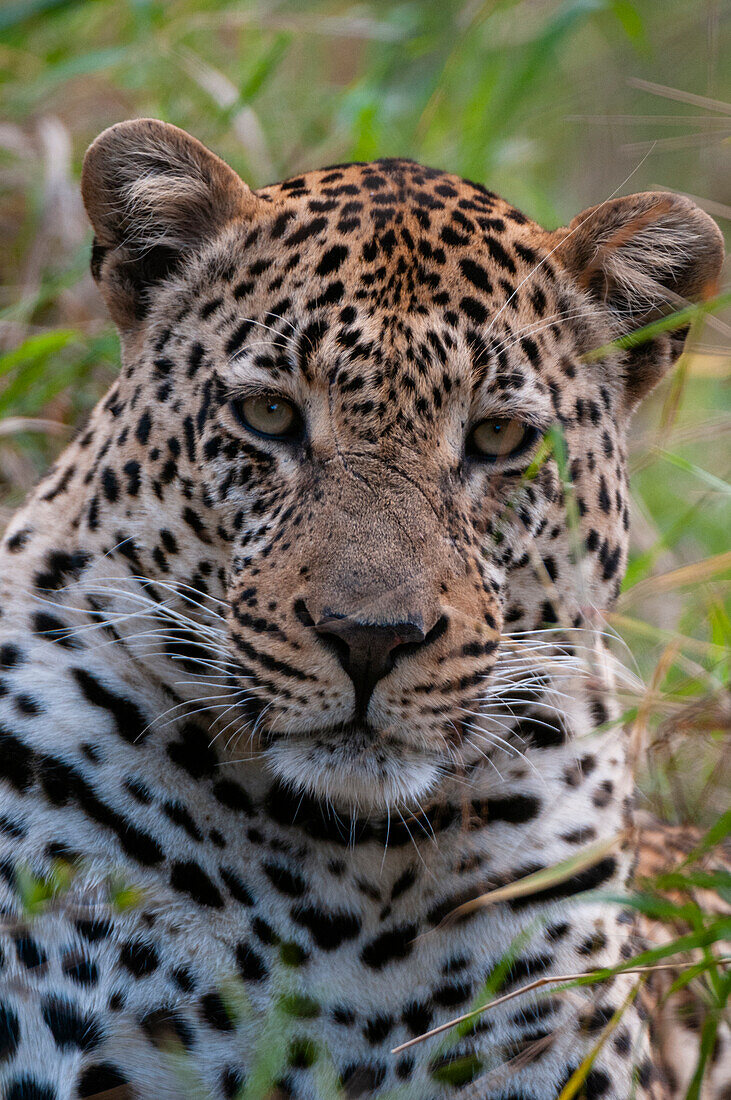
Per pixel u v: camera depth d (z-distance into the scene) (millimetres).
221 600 6965
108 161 7492
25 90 12695
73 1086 6570
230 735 6871
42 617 7113
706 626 9219
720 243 7871
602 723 7402
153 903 6723
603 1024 6938
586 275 7445
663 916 7074
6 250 12180
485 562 6875
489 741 6938
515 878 7016
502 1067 6742
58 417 11016
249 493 6852
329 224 7004
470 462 6965
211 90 12727
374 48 14211
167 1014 6684
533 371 7004
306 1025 6766
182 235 7312
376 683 6355
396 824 6863
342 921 6855
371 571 6371
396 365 6633
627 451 8148
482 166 12562
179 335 7164
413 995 6883
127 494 7039
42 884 6625
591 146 13695
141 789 6820
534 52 12125
